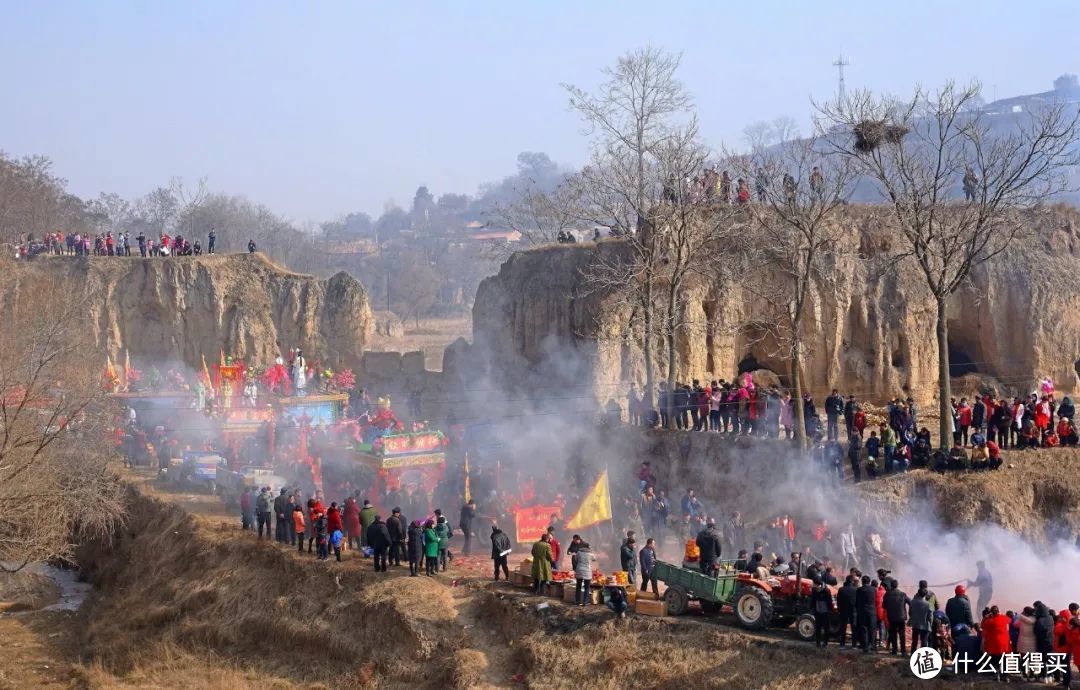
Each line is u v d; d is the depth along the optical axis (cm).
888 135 4975
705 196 5719
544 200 9575
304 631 4153
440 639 3888
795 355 4906
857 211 6319
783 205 5547
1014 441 4922
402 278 17500
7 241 9112
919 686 3064
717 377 6156
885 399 6103
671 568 3722
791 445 4816
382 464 5081
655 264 5819
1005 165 4866
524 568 4084
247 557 4684
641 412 5550
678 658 3469
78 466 5012
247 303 8319
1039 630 2989
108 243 8531
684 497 4647
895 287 6147
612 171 5891
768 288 6094
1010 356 6294
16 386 4756
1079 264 6406
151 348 8275
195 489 5772
